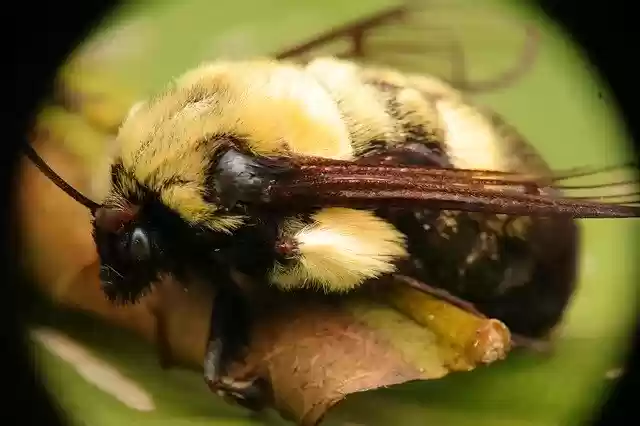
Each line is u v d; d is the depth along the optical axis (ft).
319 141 0.30
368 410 0.32
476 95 0.34
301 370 0.31
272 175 0.30
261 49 0.33
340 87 0.31
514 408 0.32
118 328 0.32
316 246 0.30
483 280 0.31
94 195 0.32
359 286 0.31
